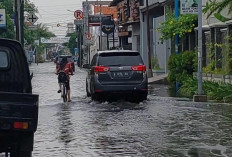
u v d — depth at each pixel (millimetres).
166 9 56500
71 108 27094
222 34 36531
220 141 16938
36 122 11398
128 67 28594
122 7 87375
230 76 31953
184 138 17562
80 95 35969
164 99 30844
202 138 17500
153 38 65062
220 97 29312
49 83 52281
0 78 13367
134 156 14867
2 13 71562
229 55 32938
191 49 44969
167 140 17234
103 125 20719
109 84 28484
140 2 71750
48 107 27844
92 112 25031
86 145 16641
